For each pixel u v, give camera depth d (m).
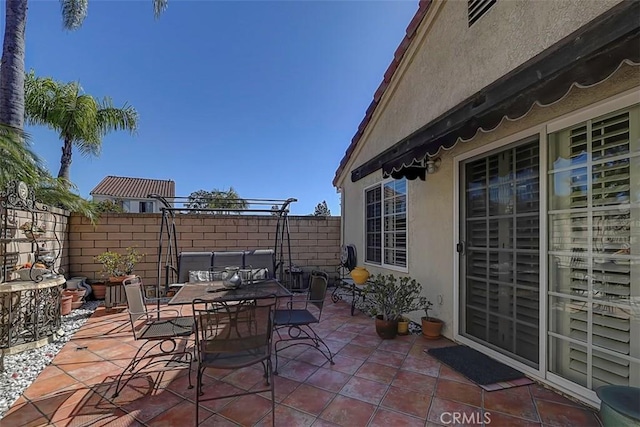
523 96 2.41
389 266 6.08
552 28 2.65
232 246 8.05
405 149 4.10
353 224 7.98
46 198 6.01
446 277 4.43
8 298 3.94
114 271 6.50
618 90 2.45
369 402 2.76
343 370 3.39
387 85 5.68
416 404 2.73
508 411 2.61
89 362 3.64
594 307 2.67
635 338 2.39
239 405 2.73
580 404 2.68
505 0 3.15
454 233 4.27
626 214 2.45
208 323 2.51
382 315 4.63
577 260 2.79
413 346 4.07
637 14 1.68
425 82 4.59
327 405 2.72
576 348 2.80
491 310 3.74
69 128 8.57
